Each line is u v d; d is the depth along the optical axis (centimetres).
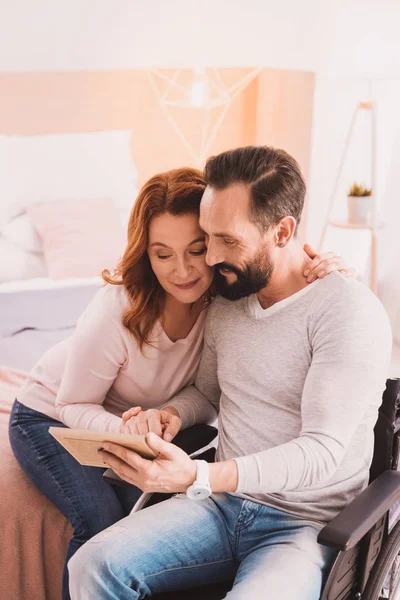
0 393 197
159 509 137
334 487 135
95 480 157
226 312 150
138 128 344
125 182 330
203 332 158
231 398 146
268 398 141
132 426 143
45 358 173
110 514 154
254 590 118
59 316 247
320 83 360
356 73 362
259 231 133
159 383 159
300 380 137
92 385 153
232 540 137
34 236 304
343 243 385
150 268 149
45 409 166
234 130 362
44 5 314
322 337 133
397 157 357
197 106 339
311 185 373
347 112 366
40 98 323
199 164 361
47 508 160
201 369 160
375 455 148
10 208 309
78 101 330
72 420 152
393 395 145
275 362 139
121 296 150
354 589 135
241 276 136
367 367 129
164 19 333
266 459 125
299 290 140
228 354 146
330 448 125
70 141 321
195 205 140
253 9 344
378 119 362
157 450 122
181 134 352
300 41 354
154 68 337
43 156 315
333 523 118
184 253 142
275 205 132
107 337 149
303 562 124
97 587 122
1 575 156
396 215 356
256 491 125
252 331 143
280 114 359
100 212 309
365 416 137
